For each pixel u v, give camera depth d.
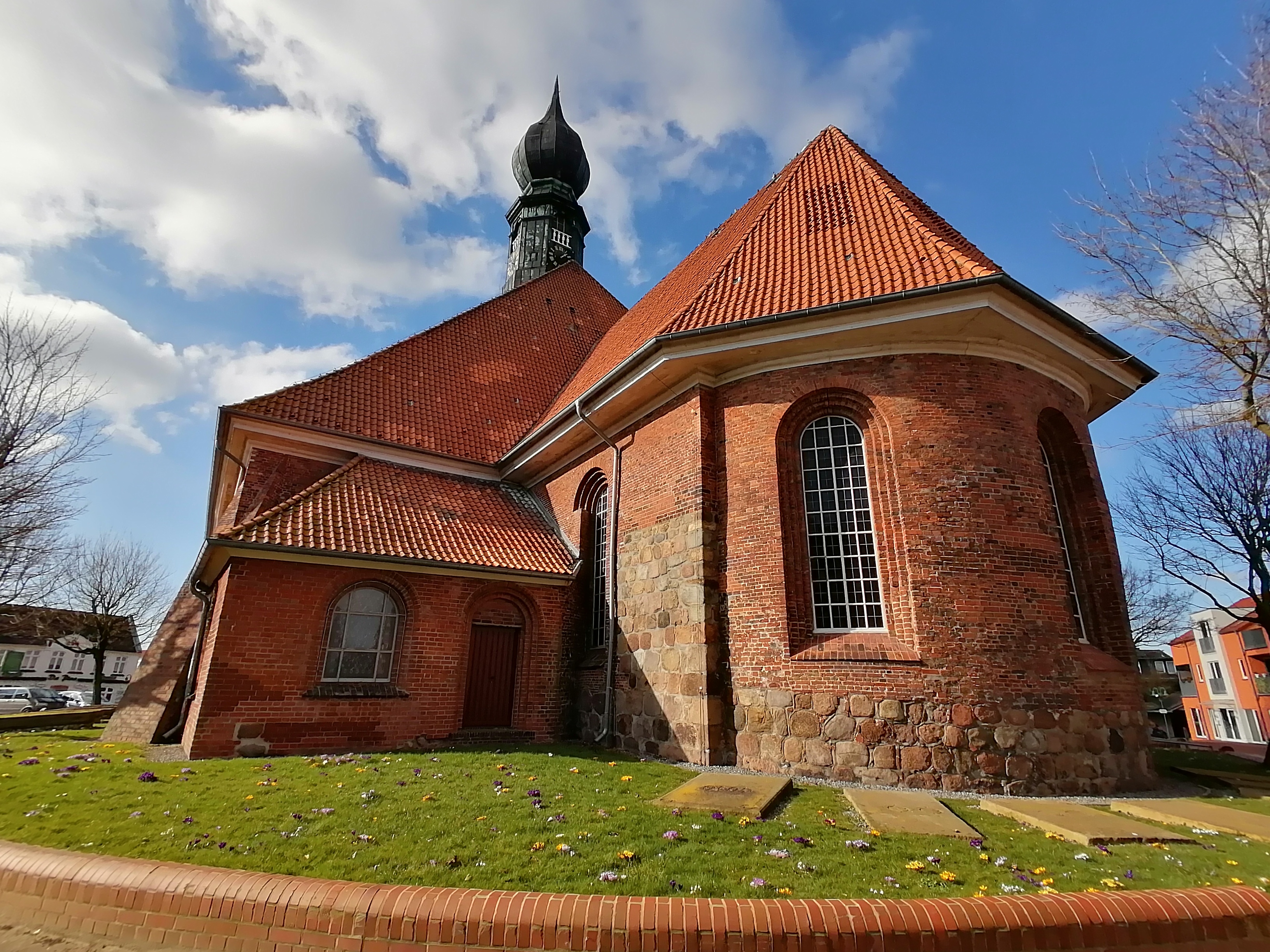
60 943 4.50
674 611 11.68
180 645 15.05
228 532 11.29
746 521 11.28
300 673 11.30
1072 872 5.39
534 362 22.62
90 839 5.89
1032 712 9.23
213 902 4.48
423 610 12.71
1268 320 7.46
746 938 4.00
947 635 9.47
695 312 12.30
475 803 7.16
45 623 34.09
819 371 11.37
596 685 13.50
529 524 16.20
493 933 4.09
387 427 17.12
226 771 8.92
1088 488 11.74
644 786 8.38
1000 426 10.55
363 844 5.68
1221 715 51.00
